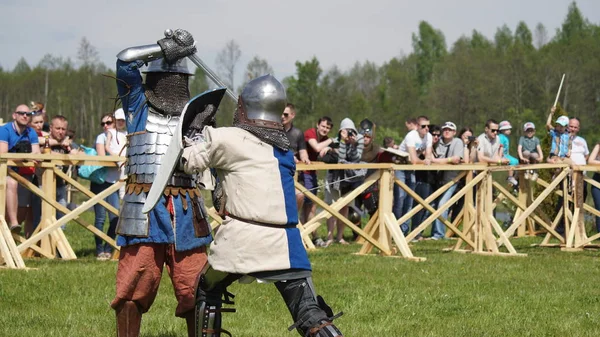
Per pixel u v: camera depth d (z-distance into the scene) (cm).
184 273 517
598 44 6462
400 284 819
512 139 5697
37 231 1021
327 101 6750
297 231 448
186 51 536
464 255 1082
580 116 6025
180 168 447
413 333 604
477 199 1127
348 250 1140
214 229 1033
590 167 1180
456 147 1304
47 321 623
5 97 6562
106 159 930
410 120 1357
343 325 629
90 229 971
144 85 540
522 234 1439
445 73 7019
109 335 581
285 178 447
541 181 1266
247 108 450
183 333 600
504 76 6238
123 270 515
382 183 1063
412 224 1326
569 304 727
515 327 627
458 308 700
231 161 440
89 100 6216
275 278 435
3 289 748
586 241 1184
